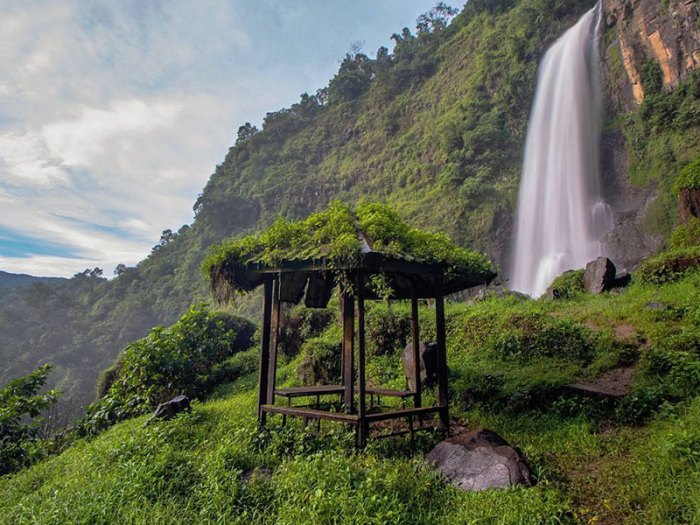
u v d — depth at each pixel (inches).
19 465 323.9
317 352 375.9
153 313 3390.7
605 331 319.0
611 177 1450.5
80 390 2630.4
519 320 359.6
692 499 126.3
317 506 134.7
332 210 222.1
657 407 209.3
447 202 1941.4
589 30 1689.2
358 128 3393.2
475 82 2330.2
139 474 170.6
